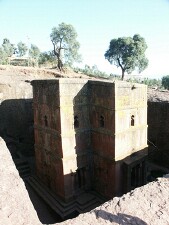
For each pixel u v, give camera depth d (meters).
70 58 40.50
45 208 14.45
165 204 4.52
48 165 15.68
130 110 14.16
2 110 20.62
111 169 13.94
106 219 4.04
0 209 4.14
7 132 20.97
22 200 4.50
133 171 15.27
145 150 15.91
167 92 23.28
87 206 13.92
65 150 13.95
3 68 31.34
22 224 3.80
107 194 14.54
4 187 4.91
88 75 41.94
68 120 13.91
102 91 13.76
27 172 18.73
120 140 13.73
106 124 13.85
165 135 19.11
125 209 4.32
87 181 15.40
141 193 4.93
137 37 44.25
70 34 38.69
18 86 21.86
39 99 15.50
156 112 19.53
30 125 21.91
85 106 14.84
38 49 47.38
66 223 3.93
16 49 51.31
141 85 14.66
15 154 21.06
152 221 4.01
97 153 14.91
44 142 15.74
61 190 14.44
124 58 43.09
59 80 13.10
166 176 5.91
